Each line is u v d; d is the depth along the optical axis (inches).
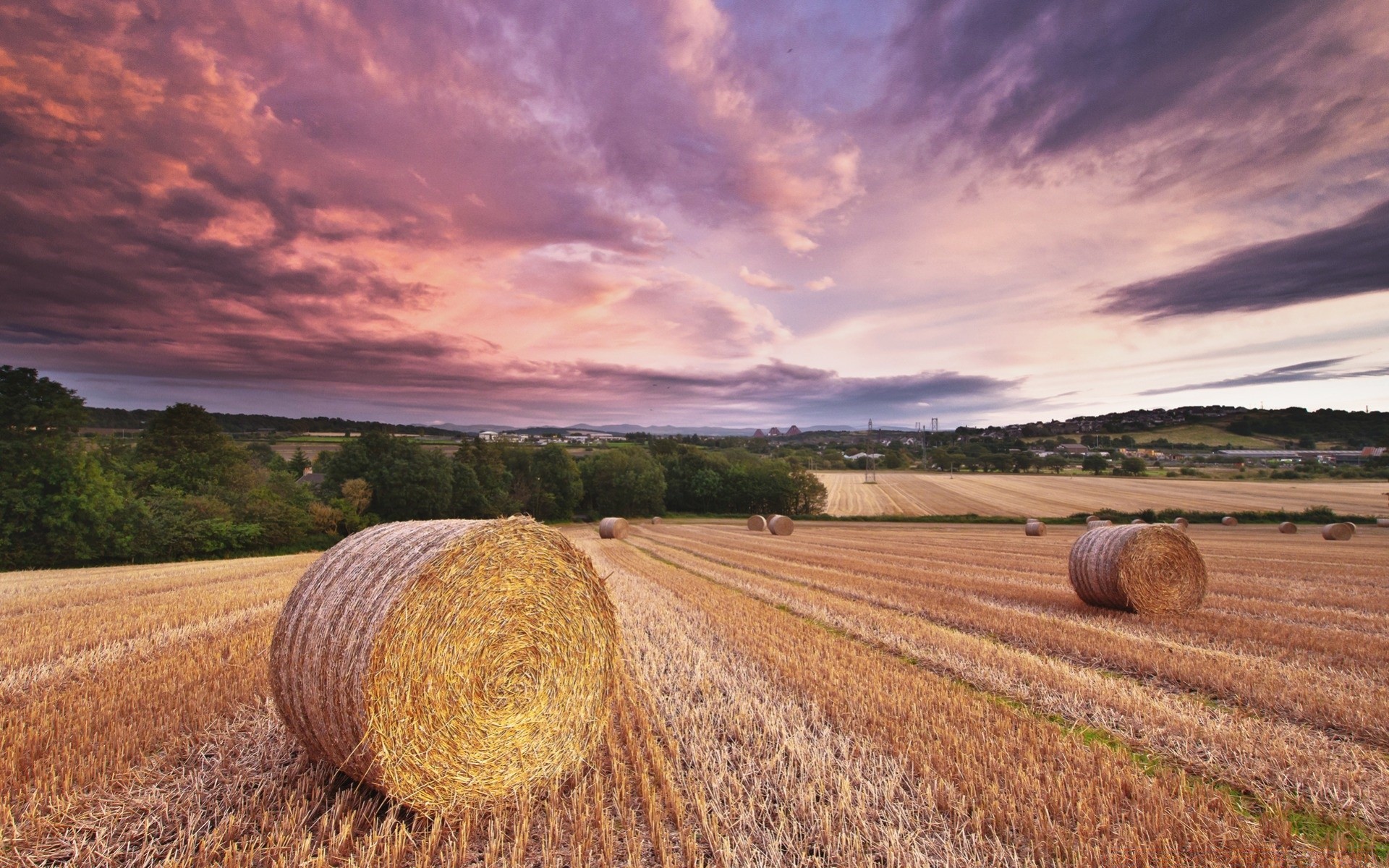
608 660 232.5
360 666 182.2
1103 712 264.2
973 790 191.5
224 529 1408.7
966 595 582.9
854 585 641.6
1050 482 3070.9
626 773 210.1
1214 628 434.9
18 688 287.6
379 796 198.2
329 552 227.1
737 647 375.2
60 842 164.4
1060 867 158.4
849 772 205.8
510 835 180.4
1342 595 598.2
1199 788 196.1
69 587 653.3
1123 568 483.8
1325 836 174.6
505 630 208.4
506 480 2487.7
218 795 190.7
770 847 161.9
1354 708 267.0
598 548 1187.9
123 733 227.6
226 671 310.5
